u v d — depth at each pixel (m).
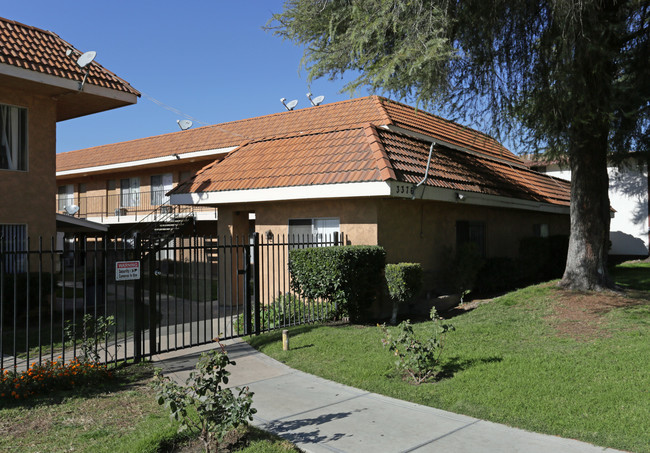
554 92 10.19
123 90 13.88
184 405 4.37
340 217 11.41
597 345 7.28
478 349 7.42
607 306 9.51
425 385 6.13
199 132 24.36
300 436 4.77
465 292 12.30
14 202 12.60
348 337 8.60
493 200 14.45
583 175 11.06
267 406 5.63
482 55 10.79
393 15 9.71
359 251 9.73
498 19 10.42
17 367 7.68
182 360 7.91
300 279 9.99
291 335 9.13
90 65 13.71
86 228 17.97
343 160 11.47
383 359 7.24
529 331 8.38
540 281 16.53
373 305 10.88
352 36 10.17
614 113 10.76
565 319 8.98
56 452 4.48
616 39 10.49
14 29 12.98
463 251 13.02
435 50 9.14
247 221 14.12
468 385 5.96
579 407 5.13
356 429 4.90
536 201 17.08
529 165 27.05
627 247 27.34
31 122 12.99
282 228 12.48
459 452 4.34
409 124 16.08
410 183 10.69
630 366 6.21
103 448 4.54
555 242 17.36
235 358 7.92
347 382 6.47
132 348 8.93
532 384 5.82
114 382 6.71
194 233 22.45
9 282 11.51
